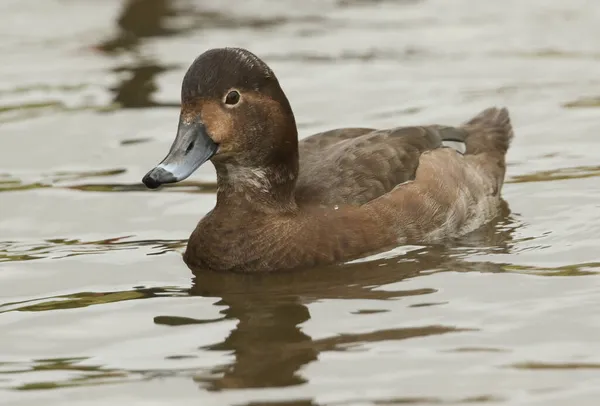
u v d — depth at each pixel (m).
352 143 12.20
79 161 14.94
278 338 9.38
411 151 12.26
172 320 9.92
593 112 15.98
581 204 12.69
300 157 12.20
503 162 13.27
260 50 19.64
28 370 8.98
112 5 22.91
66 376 8.84
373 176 11.82
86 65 19.20
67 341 9.55
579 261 10.97
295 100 17.02
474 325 9.48
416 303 10.05
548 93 16.92
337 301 10.20
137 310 10.20
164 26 21.36
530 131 15.41
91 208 13.24
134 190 13.82
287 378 8.59
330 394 8.30
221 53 10.98
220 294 10.55
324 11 22.14
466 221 12.30
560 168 13.95
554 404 8.06
